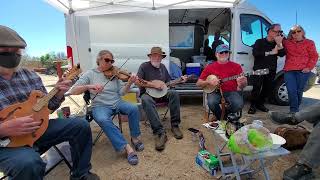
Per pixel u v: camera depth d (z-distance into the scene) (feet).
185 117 15.64
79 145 7.73
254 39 17.16
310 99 21.17
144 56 16.52
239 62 16.57
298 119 9.45
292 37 14.35
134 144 11.16
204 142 11.13
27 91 7.28
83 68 16.34
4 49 6.37
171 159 10.28
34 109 6.74
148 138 12.39
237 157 9.96
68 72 8.30
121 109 11.09
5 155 6.03
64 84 7.52
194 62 19.16
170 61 16.99
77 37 16.19
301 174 8.25
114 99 11.29
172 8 16.05
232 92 12.47
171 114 12.55
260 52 14.96
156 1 15.67
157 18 16.38
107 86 11.18
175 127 12.55
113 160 10.27
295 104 14.61
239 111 11.99
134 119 11.00
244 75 12.03
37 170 5.99
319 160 8.03
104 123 10.11
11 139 6.23
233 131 8.09
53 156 9.21
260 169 8.50
